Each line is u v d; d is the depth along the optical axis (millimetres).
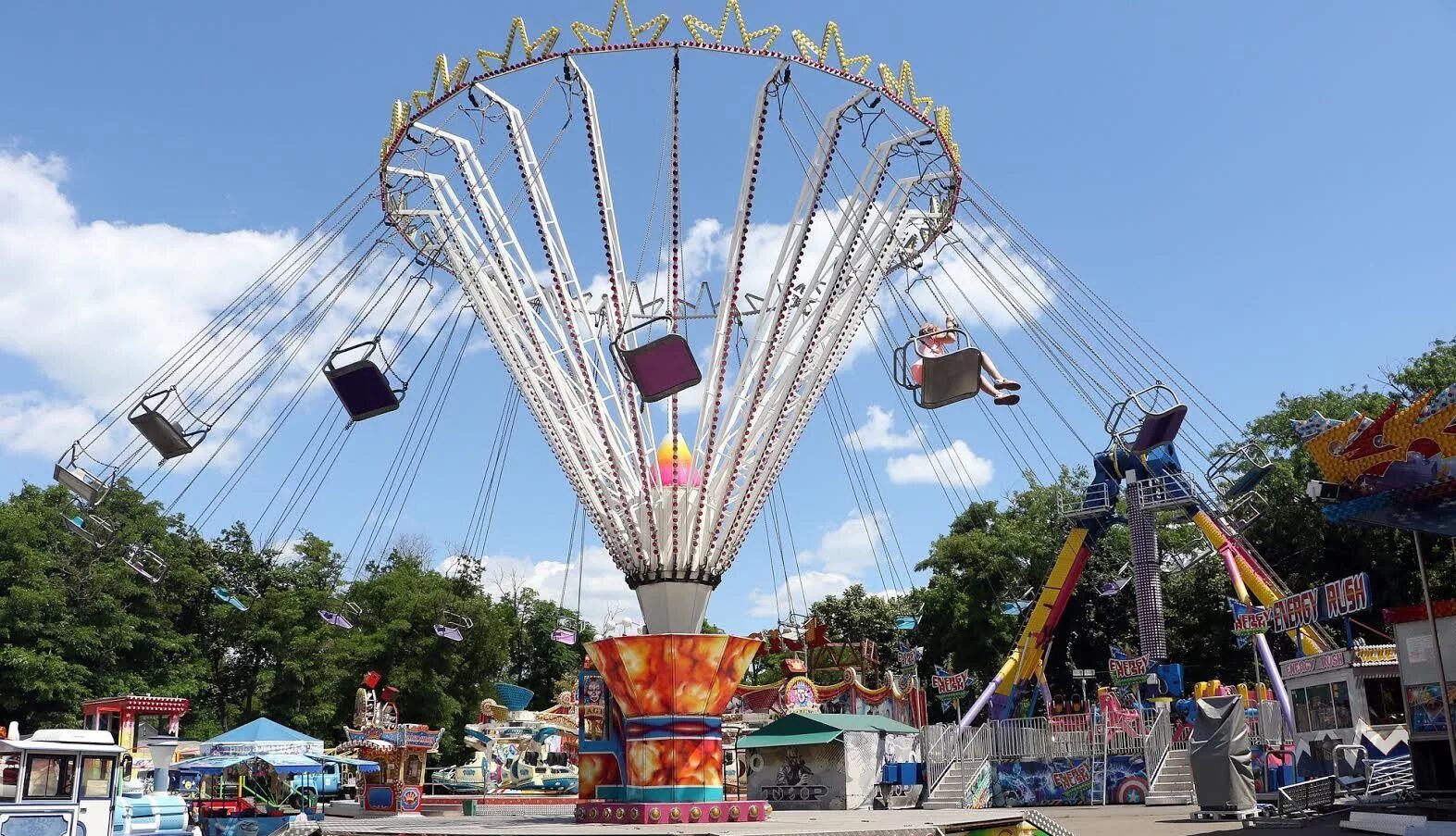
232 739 37781
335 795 47625
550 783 50969
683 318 23406
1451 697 19000
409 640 61188
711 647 20531
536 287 24625
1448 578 46812
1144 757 37250
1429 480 16719
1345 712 29078
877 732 39938
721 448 22891
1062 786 38438
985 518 70562
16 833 20859
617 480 22641
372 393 23844
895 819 19484
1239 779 26828
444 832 16516
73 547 49344
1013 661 46031
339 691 59562
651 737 20312
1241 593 41406
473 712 64062
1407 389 49031
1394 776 23438
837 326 24406
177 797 28141
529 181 24297
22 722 44875
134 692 48188
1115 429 26469
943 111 25109
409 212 27609
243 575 63250
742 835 15469
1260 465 32938
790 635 50719
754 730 43969
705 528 22484
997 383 27594
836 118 24031
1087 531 47688
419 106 25516
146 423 24297
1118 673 44156
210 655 61969
